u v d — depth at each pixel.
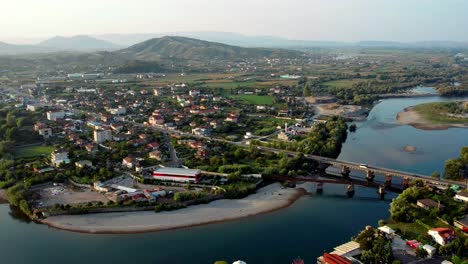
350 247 165.50
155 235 186.25
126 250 173.38
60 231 191.88
